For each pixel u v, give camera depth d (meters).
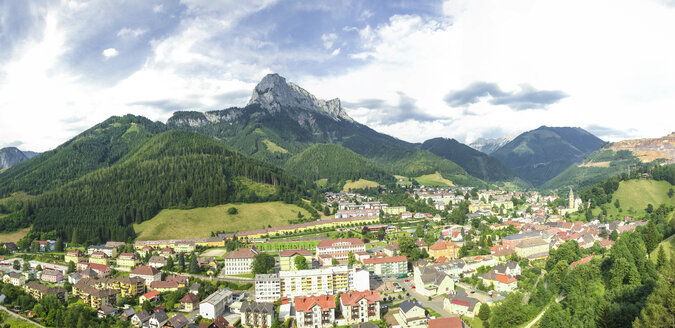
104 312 197.88
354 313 189.88
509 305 174.12
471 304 187.75
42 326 187.50
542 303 181.75
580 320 145.75
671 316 104.31
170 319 187.88
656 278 169.88
